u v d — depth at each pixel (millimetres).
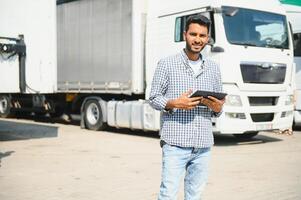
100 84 13969
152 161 8938
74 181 7211
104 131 14211
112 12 13484
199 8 11133
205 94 3818
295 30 14781
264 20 11430
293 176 7703
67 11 15141
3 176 7520
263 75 11250
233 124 10836
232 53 10812
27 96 17344
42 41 10547
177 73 4008
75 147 10680
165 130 4055
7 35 9977
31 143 11289
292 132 14539
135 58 12820
